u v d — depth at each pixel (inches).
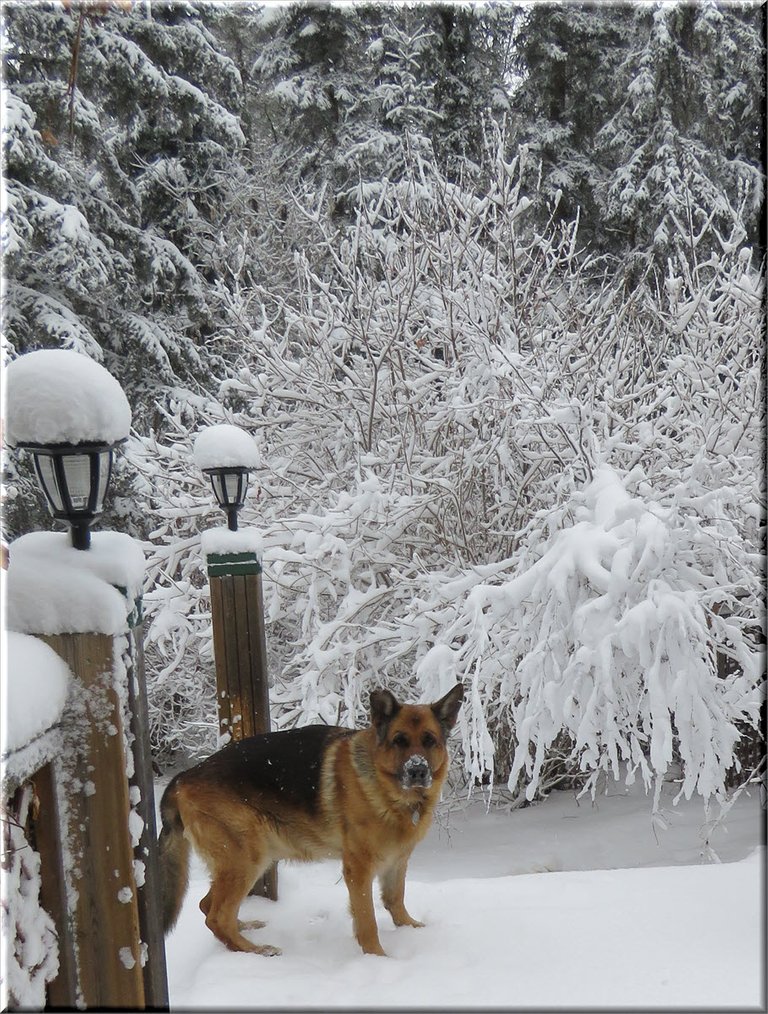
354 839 146.8
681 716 205.8
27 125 405.1
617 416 289.1
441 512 305.3
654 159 600.1
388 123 629.3
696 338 320.2
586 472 265.1
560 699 217.9
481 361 294.5
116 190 506.3
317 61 676.1
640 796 303.4
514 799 309.0
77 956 85.2
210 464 178.1
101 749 84.5
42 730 75.7
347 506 285.3
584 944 133.9
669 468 275.1
